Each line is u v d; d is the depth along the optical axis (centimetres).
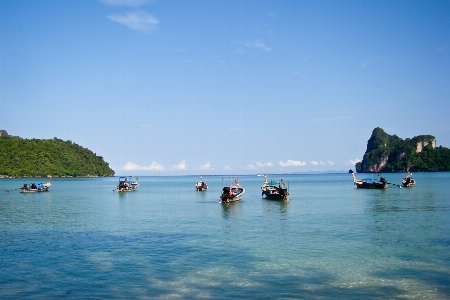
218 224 4088
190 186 15962
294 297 1886
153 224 4131
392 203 6197
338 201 6744
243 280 2138
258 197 8056
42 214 5153
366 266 2372
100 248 2931
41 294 1962
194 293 1952
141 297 1908
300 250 2795
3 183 16700
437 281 2095
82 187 13925
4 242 3184
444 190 9169
